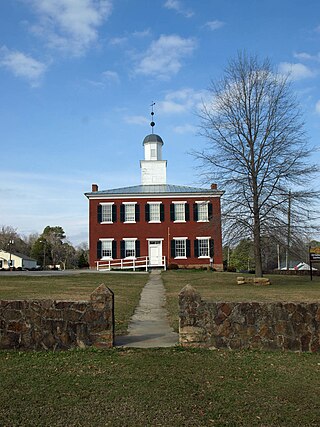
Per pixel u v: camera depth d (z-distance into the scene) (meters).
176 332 12.16
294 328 10.03
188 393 7.10
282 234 27.61
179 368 8.50
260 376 8.05
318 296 18.81
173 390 7.23
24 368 8.57
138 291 23.39
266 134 27.84
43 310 10.17
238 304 10.18
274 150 27.66
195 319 10.21
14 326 10.13
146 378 7.88
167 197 47.03
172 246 46.34
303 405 6.62
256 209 27.69
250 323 10.11
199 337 10.15
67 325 10.15
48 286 24.48
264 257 42.53
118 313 15.48
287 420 6.06
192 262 46.16
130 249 46.41
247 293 20.73
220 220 28.33
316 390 7.31
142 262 45.97
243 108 28.31
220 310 10.18
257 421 6.03
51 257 94.31
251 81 28.69
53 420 6.03
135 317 14.95
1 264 80.38
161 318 14.76
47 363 8.91
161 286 26.38
